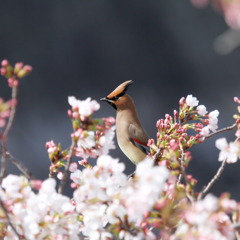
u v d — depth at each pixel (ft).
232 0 41.93
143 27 84.28
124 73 84.38
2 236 10.62
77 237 10.73
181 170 10.76
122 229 10.25
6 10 82.69
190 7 82.43
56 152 11.94
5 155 10.68
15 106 10.12
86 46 84.07
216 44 77.10
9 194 10.41
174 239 9.69
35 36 83.25
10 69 10.21
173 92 83.51
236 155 11.15
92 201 10.37
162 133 13.89
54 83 82.99
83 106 11.03
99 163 10.52
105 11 84.38
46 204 10.57
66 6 83.71
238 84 80.69
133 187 9.58
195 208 9.25
